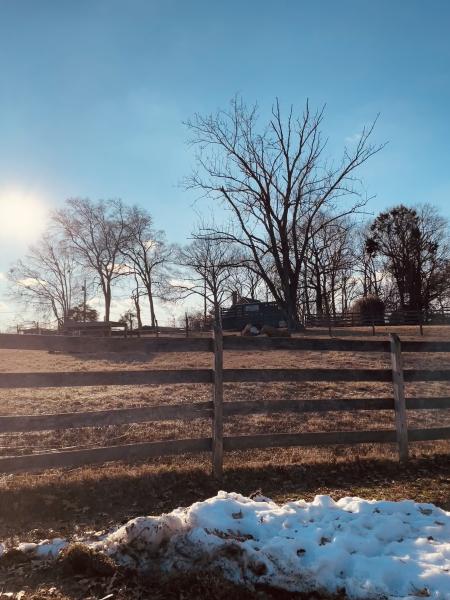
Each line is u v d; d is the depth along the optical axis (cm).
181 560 389
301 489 625
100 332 3769
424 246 7319
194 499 588
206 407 666
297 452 797
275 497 593
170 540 400
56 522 524
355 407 743
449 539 410
